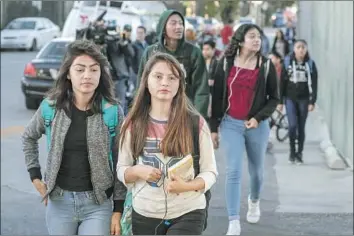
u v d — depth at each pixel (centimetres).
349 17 1648
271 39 4188
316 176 1519
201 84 1028
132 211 680
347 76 1655
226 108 1052
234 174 1045
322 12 2472
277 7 5462
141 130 666
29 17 5597
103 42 1900
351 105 1578
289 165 1631
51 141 700
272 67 1051
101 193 706
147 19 3100
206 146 677
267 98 1062
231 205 1046
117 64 1889
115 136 703
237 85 1039
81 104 701
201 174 675
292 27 3638
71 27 2780
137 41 2231
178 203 664
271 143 1828
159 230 673
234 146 1045
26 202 1334
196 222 669
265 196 1349
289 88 1619
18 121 2306
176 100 667
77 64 691
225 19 3794
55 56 2483
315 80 1622
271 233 1098
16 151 1808
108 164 704
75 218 710
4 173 1566
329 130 2008
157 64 666
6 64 4231
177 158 666
